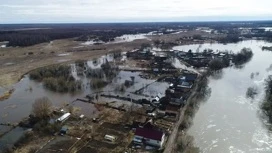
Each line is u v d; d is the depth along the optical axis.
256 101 76.94
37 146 49.59
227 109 71.00
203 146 52.16
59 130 55.97
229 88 90.38
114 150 48.34
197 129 59.16
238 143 53.56
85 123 59.94
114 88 90.56
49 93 86.12
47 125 57.28
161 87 92.12
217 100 78.06
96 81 94.25
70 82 93.62
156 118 62.44
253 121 63.59
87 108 70.50
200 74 109.06
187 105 68.88
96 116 64.12
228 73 113.38
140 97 80.12
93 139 52.41
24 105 74.56
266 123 62.53
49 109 65.56
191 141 52.62
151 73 113.12
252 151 50.66
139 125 57.62
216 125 61.28
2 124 60.62
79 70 118.25
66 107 70.88
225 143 53.47
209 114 67.50
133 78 102.38
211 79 103.12
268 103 71.00
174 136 52.97
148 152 47.50
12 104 75.50
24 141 51.34
